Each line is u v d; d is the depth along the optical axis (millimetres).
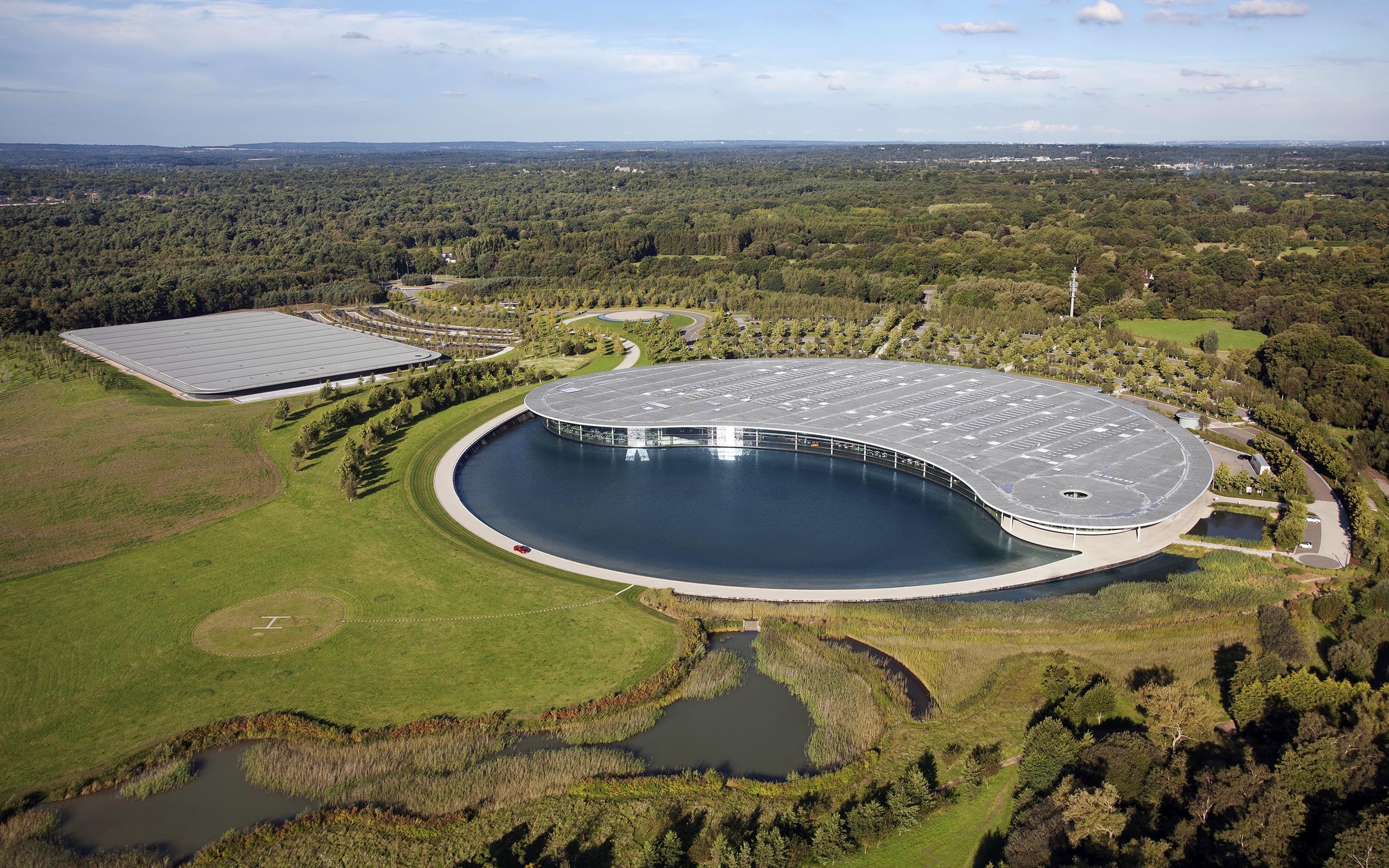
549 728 92875
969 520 142000
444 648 106688
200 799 84188
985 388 198375
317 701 96750
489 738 91000
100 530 140625
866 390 198500
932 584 120875
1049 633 107812
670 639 108375
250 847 77750
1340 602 108312
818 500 151250
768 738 92688
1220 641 106312
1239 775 76750
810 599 116938
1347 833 68688
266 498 153875
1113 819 73562
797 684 100500
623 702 96125
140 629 111062
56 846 77750
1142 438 164375
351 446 164875
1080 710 91062
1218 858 71875
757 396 195000
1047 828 73500
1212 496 149875
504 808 82750
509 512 148375
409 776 86438
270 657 104938
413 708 95562
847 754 89312
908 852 76875
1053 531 136125
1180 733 86188
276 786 85438
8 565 128875
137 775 86500
